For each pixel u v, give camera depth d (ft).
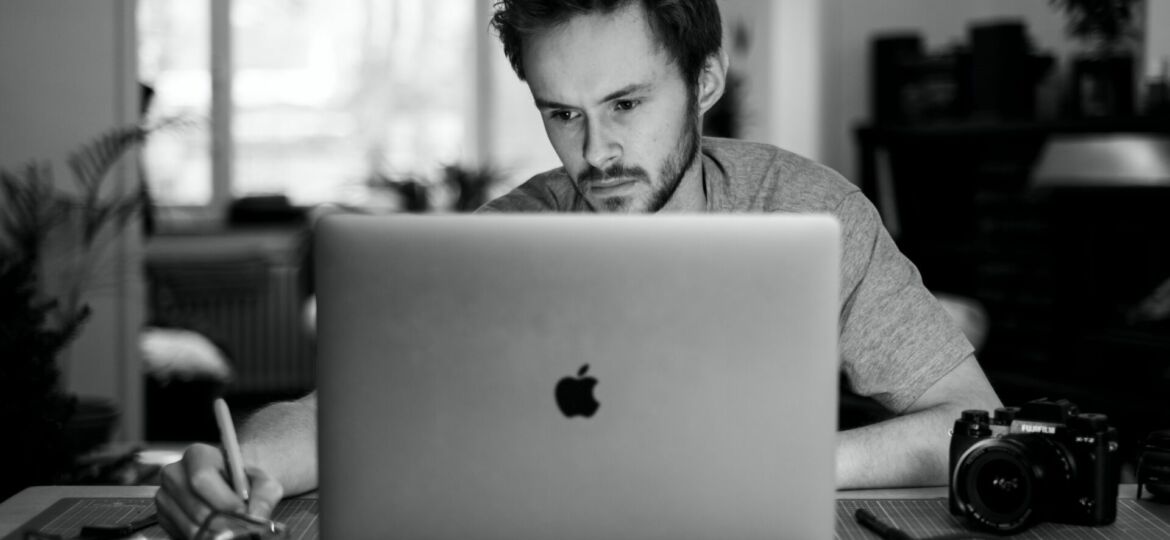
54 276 14.85
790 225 3.91
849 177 23.80
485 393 3.94
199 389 17.01
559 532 4.00
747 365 3.94
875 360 5.89
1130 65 17.58
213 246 23.20
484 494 3.98
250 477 4.47
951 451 4.85
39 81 15.16
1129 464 12.32
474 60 26.71
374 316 3.93
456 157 26.68
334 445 3.99
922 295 6.01
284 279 22.62
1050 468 4.66
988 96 19.52
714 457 3.97
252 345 22.50
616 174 5.60
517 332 3.92
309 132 26.11
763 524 4.00
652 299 3.91
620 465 3.97
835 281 3.94
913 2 23.85
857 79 23.85
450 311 3.92
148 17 24.80
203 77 25.13
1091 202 16.87
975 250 20.21
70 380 15.12
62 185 15.15
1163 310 14.92
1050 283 17.92
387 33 26.37
